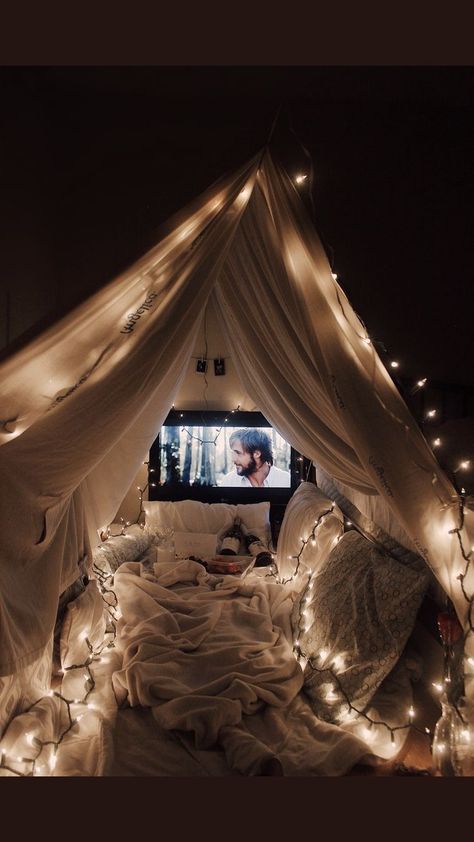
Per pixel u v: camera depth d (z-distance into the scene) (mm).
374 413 2109
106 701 2180
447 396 4125
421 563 2395
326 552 3170
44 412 1977
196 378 4590
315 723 2098
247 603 3137
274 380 2529
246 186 2061
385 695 2246
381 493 2135
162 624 2654
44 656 2131
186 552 3740
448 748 1869
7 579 1868
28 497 1882
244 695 2146
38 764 1778
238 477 4543
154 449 4527
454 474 2139
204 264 2072
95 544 2930
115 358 1967
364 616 2330
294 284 2158
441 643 2303
